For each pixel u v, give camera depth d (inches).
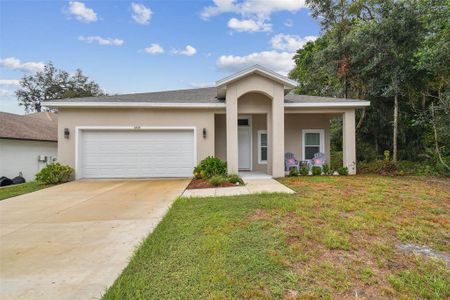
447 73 458.3
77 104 450.0
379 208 234.7
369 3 593.9
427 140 557.0
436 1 433.7
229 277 125.1
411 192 305.1
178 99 504.4
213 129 482.6
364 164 542.0
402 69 511.2
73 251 161.8
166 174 481.1
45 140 732.0
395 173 464.8
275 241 164.4
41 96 1534.2
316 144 562.6
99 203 286.0
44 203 289.4
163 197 311.3
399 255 149.0
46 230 201.0
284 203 248.7
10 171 634.2
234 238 169.0
